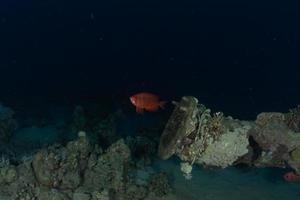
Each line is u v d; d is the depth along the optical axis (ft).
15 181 25.72
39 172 25.48
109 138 37.96
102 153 30.09
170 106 53.62
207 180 32.17
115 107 51.34
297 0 277.64
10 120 37.58
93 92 61.87
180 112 14.46
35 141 37.40
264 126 16.08
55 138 38.17
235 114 54.80
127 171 28.76
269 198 30.19
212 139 14.82
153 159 35.12
